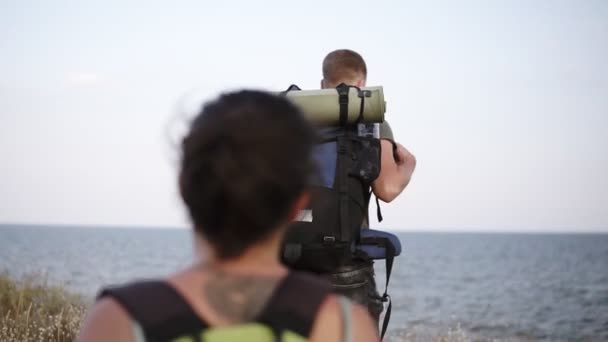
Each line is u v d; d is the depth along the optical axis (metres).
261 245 1.45
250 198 1.37
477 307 24.78
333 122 3.51
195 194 1.39
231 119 1.42
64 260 50.62
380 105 3.47
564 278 47.50
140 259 59.50
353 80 3.87
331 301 1.46
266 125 1.43
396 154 3.76
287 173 1.41
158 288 1.38
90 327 1.35
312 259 3.41
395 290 33.47
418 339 10.05
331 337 1.42
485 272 54.97
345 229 3.41
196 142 1.41
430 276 46.88
